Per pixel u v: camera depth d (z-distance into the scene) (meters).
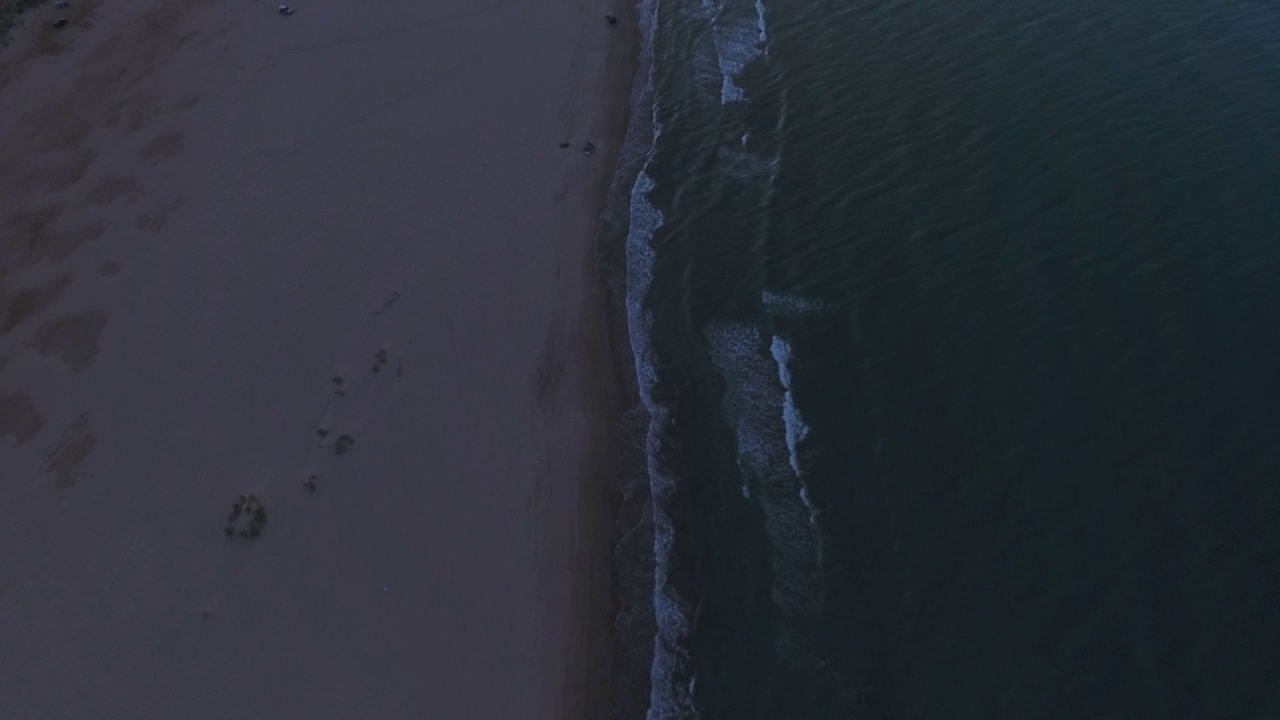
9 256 29.94
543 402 26.02
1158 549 21.25
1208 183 28.92
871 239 29.45
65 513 23.33
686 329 27.98
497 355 27.05
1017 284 27.20
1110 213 28.59
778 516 23.16
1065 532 21.83
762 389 25.98
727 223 31.16
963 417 24.39
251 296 28.39
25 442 24.92
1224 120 30.94
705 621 21.53
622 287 29.52
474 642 21.06
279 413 25.31
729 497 23.75
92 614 21.47
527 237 30.66
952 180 30.77
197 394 25.81
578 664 20.95
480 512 23.44
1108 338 25.45
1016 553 21.62
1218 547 21.09
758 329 27.59
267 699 20.09
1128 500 22.17
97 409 25.58
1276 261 26.50
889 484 23.36
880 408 24.97
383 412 25.38
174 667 20.59
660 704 20.38
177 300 28.33
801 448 24.47
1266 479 22.09
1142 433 23.36
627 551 22.98
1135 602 20.45
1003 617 20.62
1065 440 23.50
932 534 22.27
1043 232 28.47
